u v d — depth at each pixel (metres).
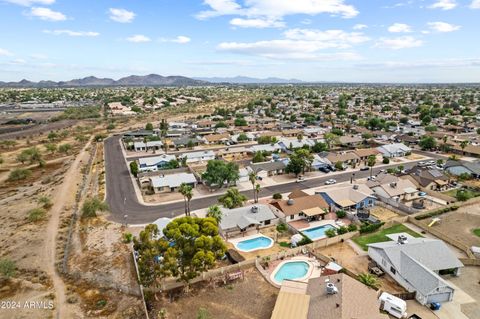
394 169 103.62
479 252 53.12
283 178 99.81
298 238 58.78
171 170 103.50
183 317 41.06
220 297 44.72
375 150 122.75
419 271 44.94
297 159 97.62
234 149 133.75
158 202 80.94
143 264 43.34
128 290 46.62
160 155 124.75
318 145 130.12
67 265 53.88
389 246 51.19
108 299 45.41
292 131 167.50
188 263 44.62
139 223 68.75
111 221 70.06
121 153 136.75
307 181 96.44
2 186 97.94
